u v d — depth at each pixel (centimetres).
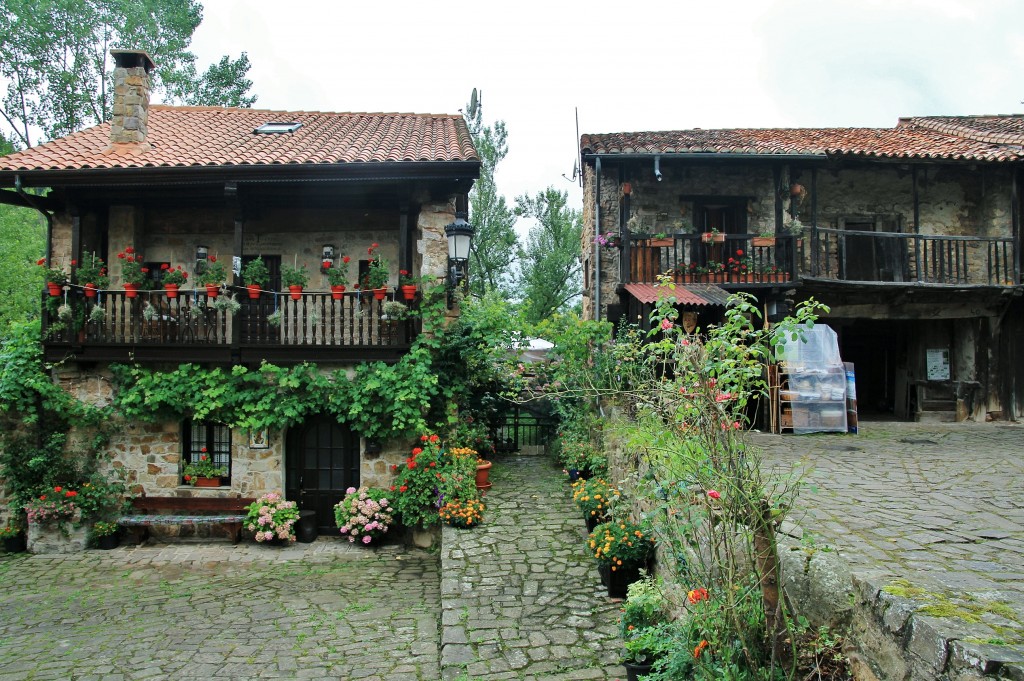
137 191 973
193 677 554
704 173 1212
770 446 823
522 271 1945
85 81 1989
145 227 1077
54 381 945
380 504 910
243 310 955
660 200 1214
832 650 303
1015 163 1112
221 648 609
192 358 937
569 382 1047
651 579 536
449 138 1115
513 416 1262
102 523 926
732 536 332
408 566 838
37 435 942
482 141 1859
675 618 446
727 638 323
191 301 1049
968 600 271
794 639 298
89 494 927
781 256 1121
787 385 962
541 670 516
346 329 1002
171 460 958
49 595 754
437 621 661
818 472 637
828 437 916
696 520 363
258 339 939
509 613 609
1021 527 423
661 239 1115
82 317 936
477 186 1839
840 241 1123
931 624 241
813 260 1107
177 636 638
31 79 1920
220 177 927
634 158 1098
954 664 222
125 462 959
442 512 828
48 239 1016
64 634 648
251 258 1073
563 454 1048
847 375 973
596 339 1013
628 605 498
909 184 1234
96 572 833
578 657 534
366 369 928
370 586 767
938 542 384
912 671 247
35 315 1395
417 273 1061
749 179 1214
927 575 311
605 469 844
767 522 329
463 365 991
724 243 1183
